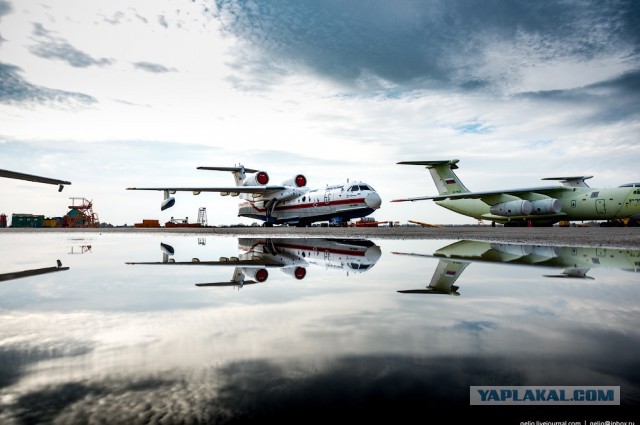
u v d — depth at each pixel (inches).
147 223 2436.0
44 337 46.7
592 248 228.5
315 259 163.2
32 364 36.9
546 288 84.8
